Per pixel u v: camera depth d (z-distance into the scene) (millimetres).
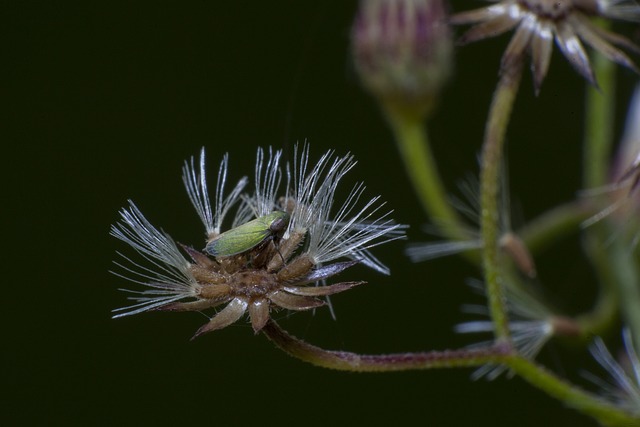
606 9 99
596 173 111
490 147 99
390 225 96
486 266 99
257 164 95
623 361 107
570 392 99
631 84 113
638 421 99
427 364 96
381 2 115
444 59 115
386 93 115
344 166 94
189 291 93
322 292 92
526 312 107
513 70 99
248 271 93
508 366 99
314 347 94
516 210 117
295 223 94
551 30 98
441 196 114
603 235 111
